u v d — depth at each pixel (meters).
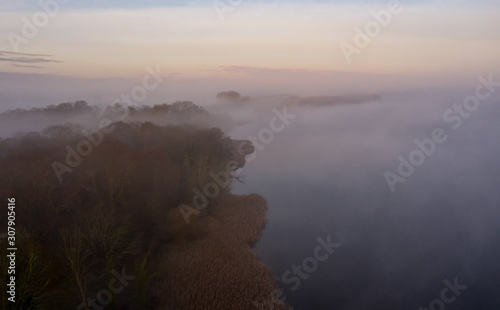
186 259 39.75
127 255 37.06
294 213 57.94
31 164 43.12
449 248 48.41
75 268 28.61
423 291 38.66
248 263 40.09
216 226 48.84
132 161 48.06
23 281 23.31
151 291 33.78
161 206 46.22
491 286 39.84
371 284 39.78
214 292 34.66
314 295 37.25
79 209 39.59
